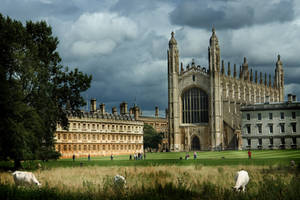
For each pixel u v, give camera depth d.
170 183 25.69
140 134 163.38
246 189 24.55
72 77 63.19
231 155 97.06
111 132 143.75
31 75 52.72
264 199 21.36
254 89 196.25
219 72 162.50
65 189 25.55
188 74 167.12
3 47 50.66
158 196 22.98
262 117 132.62
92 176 35.84
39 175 36.88
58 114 62.59
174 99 167.88
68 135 122.62
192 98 166.88
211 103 160.88
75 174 38.25
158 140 189.12
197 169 42.44
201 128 162.75
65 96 63.09
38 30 62.56
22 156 48.72
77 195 23.33
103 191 23.95
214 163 56.88
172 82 168.75
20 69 51.91
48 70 60.41
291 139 128.12
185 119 167.25
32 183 27.34
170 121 168.12
